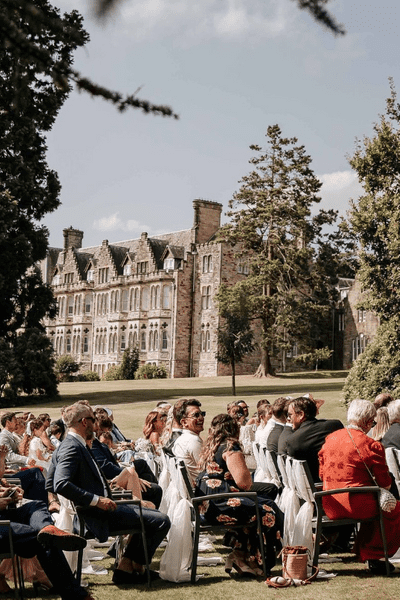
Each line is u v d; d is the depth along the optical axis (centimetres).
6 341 4569
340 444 733
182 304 7750
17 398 4281
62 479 656
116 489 820
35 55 251
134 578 705
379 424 974
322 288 6500
